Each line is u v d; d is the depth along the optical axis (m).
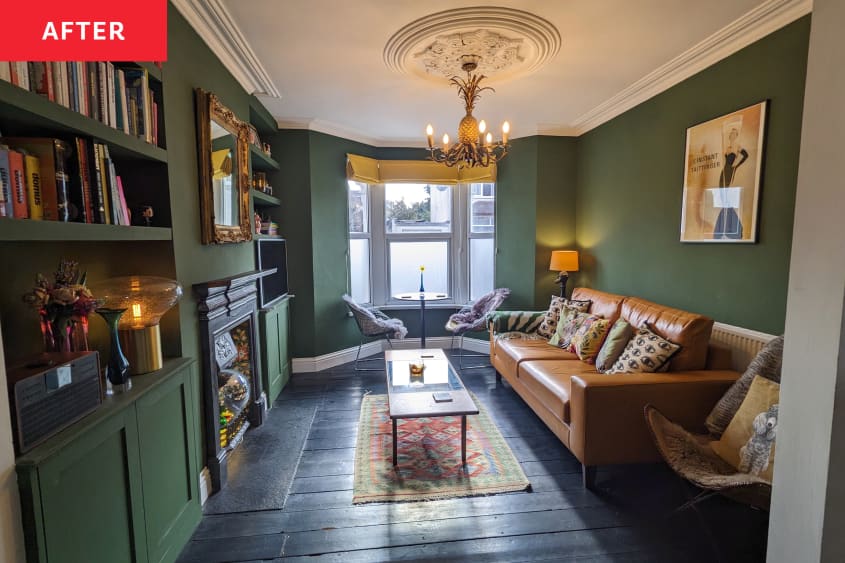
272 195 4.26
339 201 4.68
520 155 4.78
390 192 5.27
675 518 2.09
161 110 1.88
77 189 1.38
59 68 1.28
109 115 1.52
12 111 1.11
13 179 1.16
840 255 0.95
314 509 2.18
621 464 2.40
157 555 1.68
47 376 1.17
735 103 2.63
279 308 3.88
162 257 1.96
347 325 4.88
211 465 2.30
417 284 5.39
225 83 2.68
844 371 0.95
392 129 4.65
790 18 2.24
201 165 2.25
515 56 2.80
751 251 2.53
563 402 2.48
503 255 5.02
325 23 2.34
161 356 1.86
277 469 2.56
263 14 2.24
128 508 1.49
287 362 4.19
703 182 2.88
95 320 1.80
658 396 2.27
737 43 2.56
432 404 2.52
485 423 3.19
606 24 2.40
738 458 1.82
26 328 1.50
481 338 5.21
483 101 3.74
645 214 3.57
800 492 1.06
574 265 4.34
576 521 2.07
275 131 4.20
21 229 1.07
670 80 3.17
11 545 1.02
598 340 3.11
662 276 3.36
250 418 3.13
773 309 2.40
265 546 1.92
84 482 1.26
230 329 2.67
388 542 1.93
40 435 1.13
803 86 2.20
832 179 0.96
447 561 1.81
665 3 2.19
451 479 2.43
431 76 3.14
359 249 5.14
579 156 4.66
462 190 5.28
